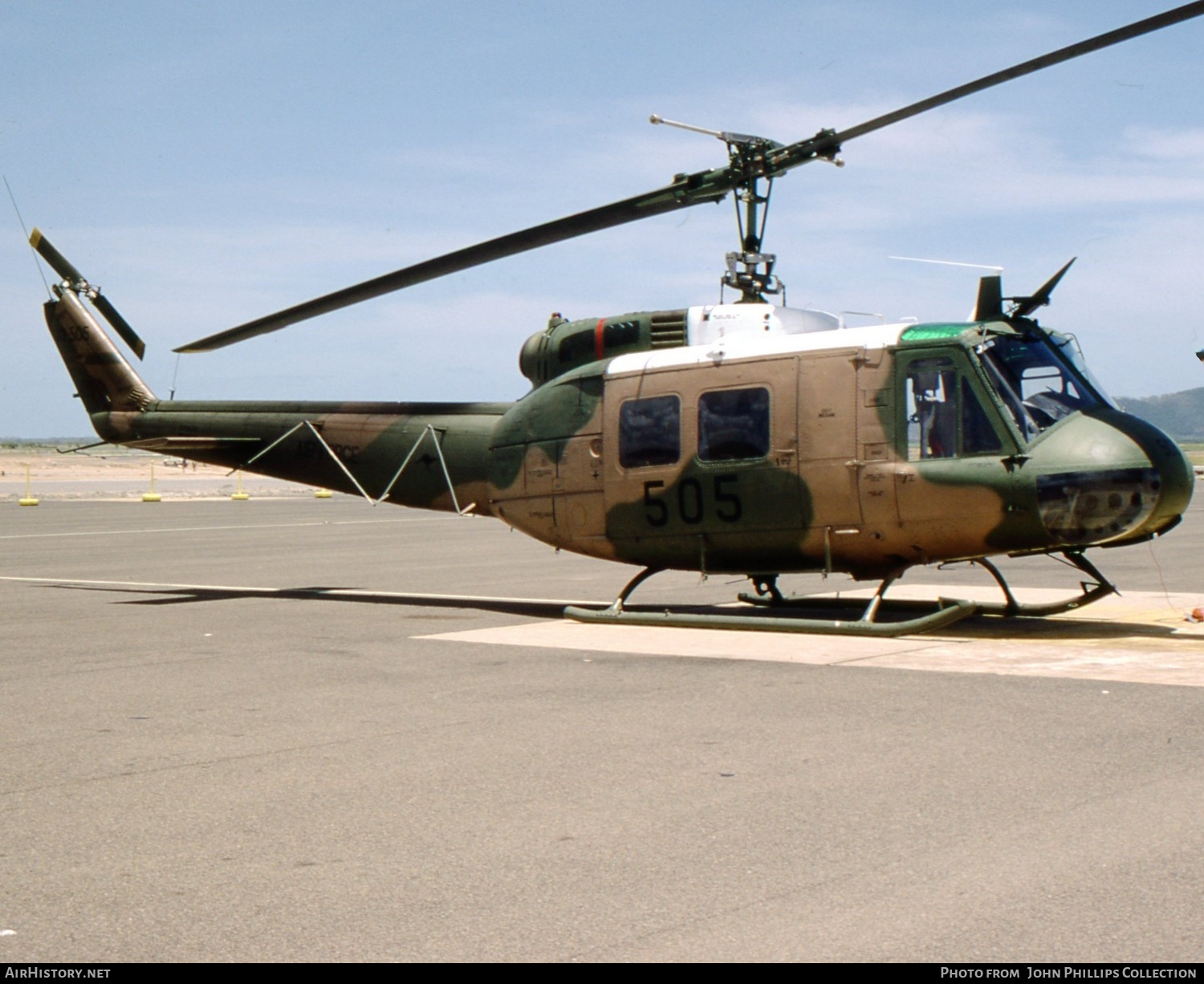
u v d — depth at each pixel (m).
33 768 6.88
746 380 12.09
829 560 11.92
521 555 23.62
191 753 7.21
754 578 13.48
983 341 11.04
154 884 4.98
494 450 13.97
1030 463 10.66
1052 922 4.41
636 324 13.24
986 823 5.58
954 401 11.05
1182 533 25.78
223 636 12.34
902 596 15.55
